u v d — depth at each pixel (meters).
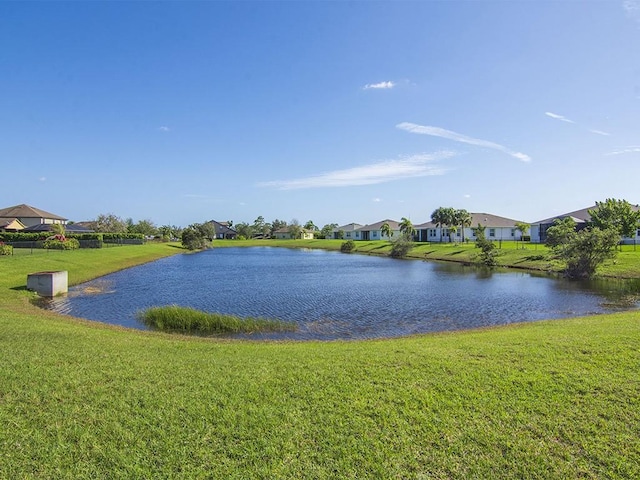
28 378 7.43
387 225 93.56
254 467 4.91
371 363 8.49
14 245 49.81
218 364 8.55
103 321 17.11
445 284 29.59
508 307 20.53
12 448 5.20
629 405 6.31
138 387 7.11
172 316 15.91
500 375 7.61
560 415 6.06
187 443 5.38
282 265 47.91
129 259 47.44
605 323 13.16
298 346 11.08
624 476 4.77
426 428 5.75
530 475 4.80
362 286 28.72
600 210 48.09
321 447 5.31
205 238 95.94
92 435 5.53
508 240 77.69
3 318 13.62
